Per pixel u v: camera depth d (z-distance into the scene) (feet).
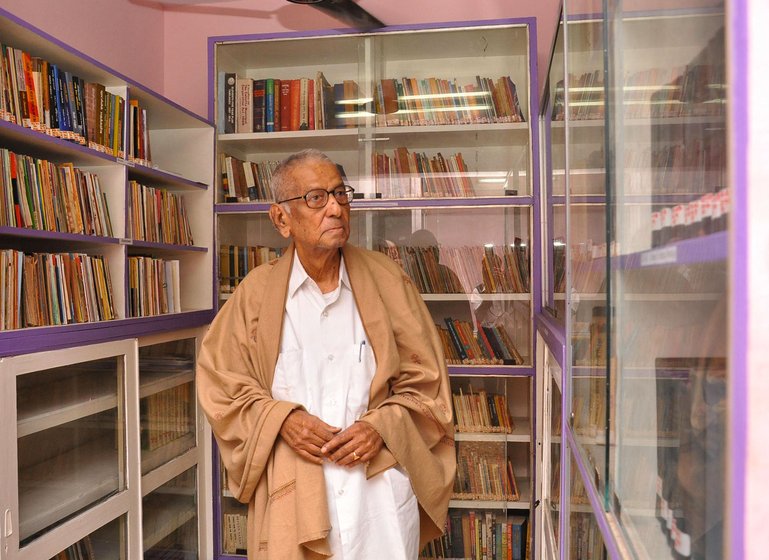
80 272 6.92
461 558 9.50
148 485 8.04
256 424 5.36
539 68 10.91
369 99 9.76
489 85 9.46
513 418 9.43
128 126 7.97
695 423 1.26
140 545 7.67
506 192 9.42
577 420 3.37
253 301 5.93
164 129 10.06
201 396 5.81
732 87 0.97
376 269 6.12
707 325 1.16
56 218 6.61
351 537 5.28
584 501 2.94
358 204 9.68
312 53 9.84
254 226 10.00
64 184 6.80
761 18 0.93
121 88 7.91
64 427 6.31
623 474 2.07
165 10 12.23
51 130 6.50
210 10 12.10
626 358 2.05
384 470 5.42
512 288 9.40
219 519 9.82
